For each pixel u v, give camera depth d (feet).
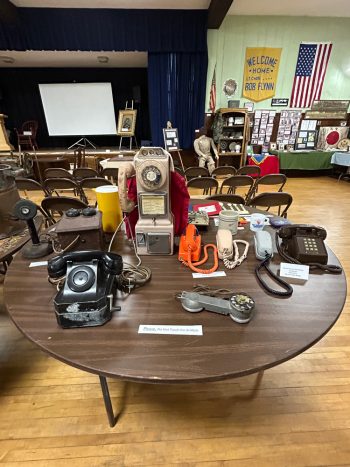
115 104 21.65
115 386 4.05
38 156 17.93
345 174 18.20
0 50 14.66
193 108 16.89
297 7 14.47
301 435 3.47
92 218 3.23
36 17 13.80
